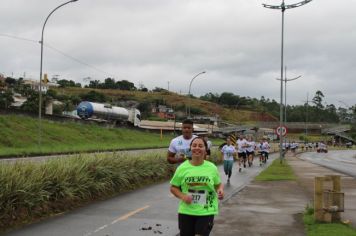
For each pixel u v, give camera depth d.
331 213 10.27
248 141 31.86
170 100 185.38
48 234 8.95
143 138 71.00
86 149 42.16
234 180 20.97
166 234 9.17
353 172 28.45
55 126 56.66
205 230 6.05
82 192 12.62
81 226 9.74
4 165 10.90
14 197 9.98
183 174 6.16
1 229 9.25
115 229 9.55
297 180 21.02
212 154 32.59
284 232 9.47
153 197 14.16
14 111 55.47
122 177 15.45
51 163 12.57
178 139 9.50
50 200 11.47
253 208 12.48
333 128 148.88
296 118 179.62
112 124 74.44
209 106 187.75
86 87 192.88
